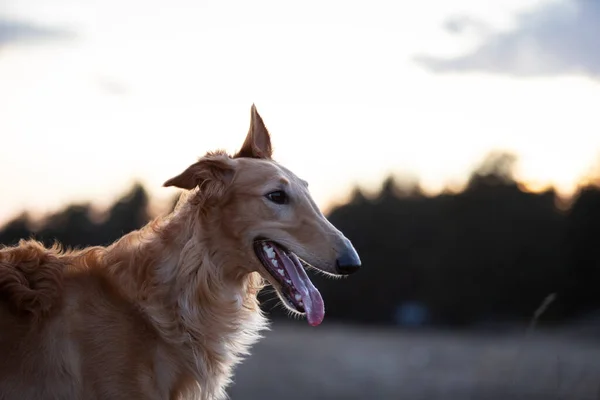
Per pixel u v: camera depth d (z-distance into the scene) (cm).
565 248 3919
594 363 1766
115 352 571
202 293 611
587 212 3916
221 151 636
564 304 3831
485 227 4062
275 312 3869
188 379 604
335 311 4034
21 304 558
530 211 4059
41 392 552
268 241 622
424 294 4012
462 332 3450
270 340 2792
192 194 632
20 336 555
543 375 1363
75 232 2898
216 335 619
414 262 4047
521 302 3931
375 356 2338
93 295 580
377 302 4016
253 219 615
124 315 583
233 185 618
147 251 607
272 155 671
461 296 3969
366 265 4066
